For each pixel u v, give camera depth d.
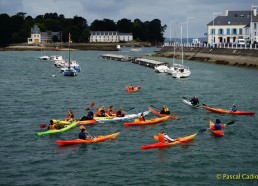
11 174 29.08
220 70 97.56
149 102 56.44
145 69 112.06
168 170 29.62
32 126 42.41
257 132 39.38
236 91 64.62
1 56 185.38
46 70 108.50
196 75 88.62
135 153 33.31
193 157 32.22
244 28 145.50
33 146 35.38
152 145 34.53
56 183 27.56
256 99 57.38
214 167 30.14
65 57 180.50
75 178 28.36
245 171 29.38
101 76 92.25
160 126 42.09
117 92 66.06
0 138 37.78
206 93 63.41
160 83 77.56
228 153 33.12
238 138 37.34
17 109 51.31
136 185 27.16
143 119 42.91
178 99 58.47
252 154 32.88
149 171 29.45
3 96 61.53
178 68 90.25
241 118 45.53
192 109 50.78
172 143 35.28
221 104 54.25
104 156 32.69
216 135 38.22
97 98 60.06
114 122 43.59
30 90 68.25
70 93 64.94
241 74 87.56
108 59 164.00
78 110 51.22
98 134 39.16
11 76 91.44
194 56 137.38
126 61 149.88
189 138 36.53
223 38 155.62
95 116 44.25
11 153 33.50
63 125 40.53
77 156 32.72
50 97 60.75
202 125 42.41
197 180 27.88
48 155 33.00
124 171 29.48
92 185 27.22
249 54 105.19
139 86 72.75
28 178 28.39
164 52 171.25
